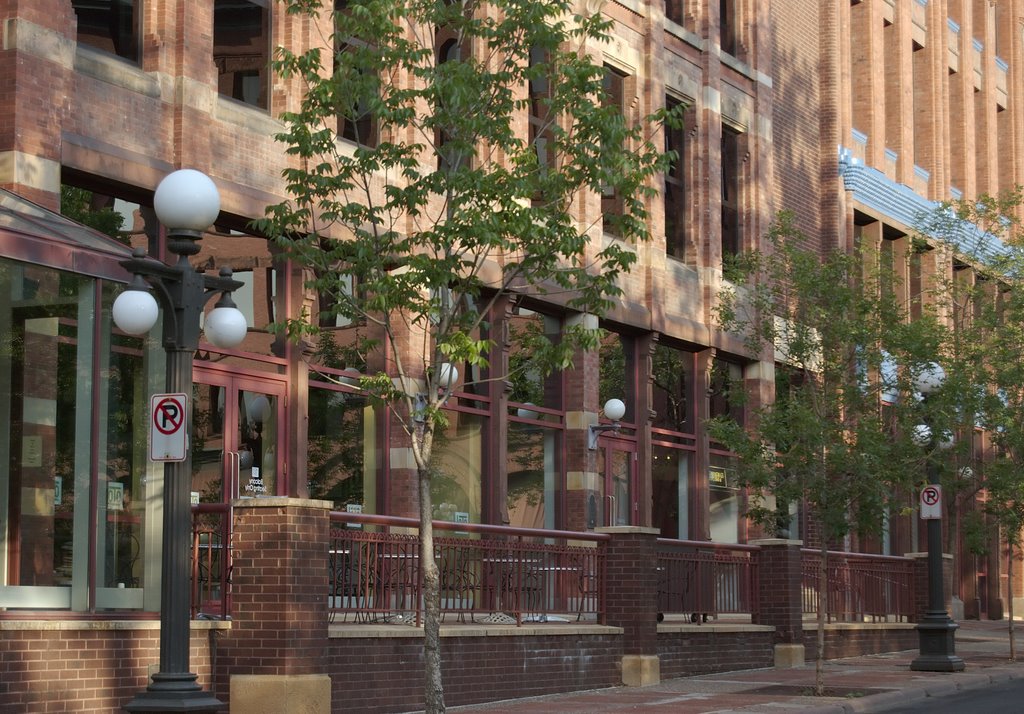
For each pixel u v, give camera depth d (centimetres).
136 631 1623
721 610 2731
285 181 2331
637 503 3203
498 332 2770
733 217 3688
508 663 2097
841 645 3148
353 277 2420
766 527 2903
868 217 4366
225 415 2228
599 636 2308
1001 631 4309
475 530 2080
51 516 1700
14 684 1491
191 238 1350
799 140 4066
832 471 2516
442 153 1752
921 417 2784
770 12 3925
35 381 1712
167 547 1308
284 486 2319
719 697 2166
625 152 1712
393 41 1727
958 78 5134
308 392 2381
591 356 3023
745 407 3631
